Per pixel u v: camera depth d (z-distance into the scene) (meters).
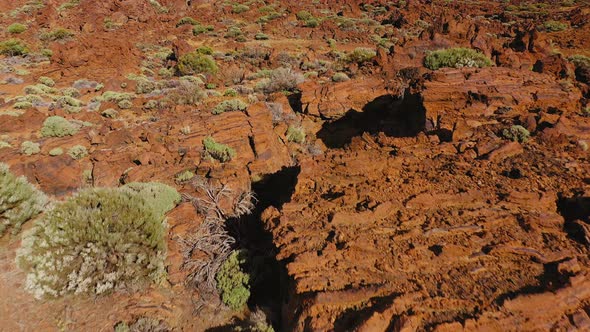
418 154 8.73
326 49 32.72
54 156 12.00
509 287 4.66
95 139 12.92
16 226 7.52
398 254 5.30
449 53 20.53
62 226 6.32
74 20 44.62
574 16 38.34
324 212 6.43
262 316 5.75
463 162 8.12
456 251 5.25
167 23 46.31
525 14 44.03
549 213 6.07
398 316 4.29
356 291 4.73
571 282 4.55
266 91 20.45
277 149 11.80
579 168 7.72
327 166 8.17
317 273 5.11
